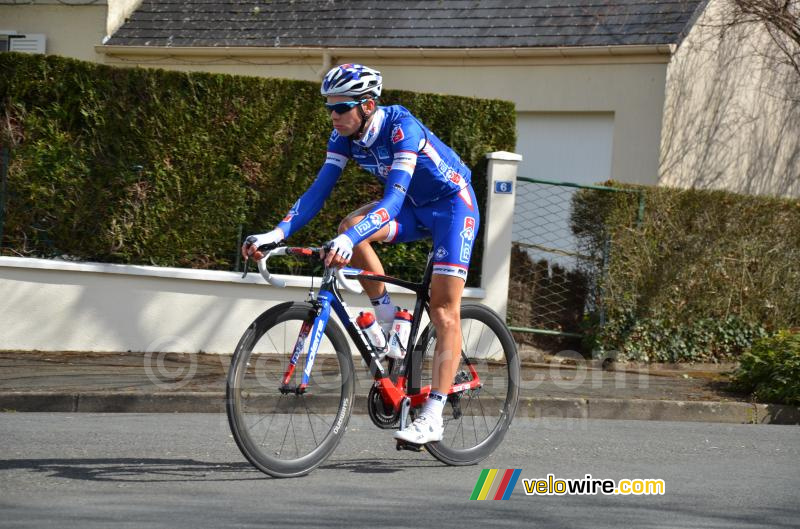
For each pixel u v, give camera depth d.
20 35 35.62
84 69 20.22
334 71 10.99
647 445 14.77
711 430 16.72
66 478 10.93
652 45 29.84
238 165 21.20
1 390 16.00
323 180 11.55
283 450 11.13
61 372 17.95
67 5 35.22
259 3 36.03
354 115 11.03
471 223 11.78
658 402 18.22
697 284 24.28
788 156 35.12
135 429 14.32
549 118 32.03
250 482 11.03
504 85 32.22
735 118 32.78
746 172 33.53
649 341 23.62
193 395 16.39
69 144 20.25
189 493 10.41
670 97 30.14
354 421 15.84
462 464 12.51
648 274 23.72
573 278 23.58
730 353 24.52
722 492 11.66
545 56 31.42
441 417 11.62
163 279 20.70
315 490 10.77
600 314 23.34
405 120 11.22
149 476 11.20
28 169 20.11
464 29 32.91
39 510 9.49
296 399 11.17
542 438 14.93
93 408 16.05
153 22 35.84
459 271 11.67
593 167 31.30
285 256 21.53
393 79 33.44
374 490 10.91
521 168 32.47
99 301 20.36
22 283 19.98
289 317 10.98
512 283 23.23
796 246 25.36
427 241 22.06
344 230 11.59
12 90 19.92
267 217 21.42
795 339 19.86
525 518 9.99
